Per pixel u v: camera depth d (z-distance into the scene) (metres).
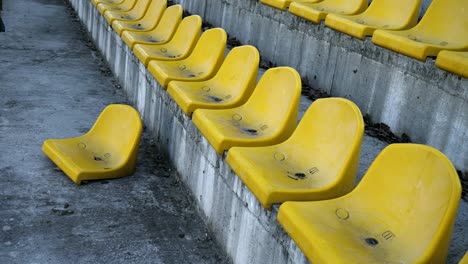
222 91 3.80
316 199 2.39
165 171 3.88
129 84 5.34
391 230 2.09
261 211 2.45
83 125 4.64
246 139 2.93
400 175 2.17
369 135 3.67
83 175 3.53
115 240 2.97
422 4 5.23
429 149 2.08
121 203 3.36
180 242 3.02
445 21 4.12
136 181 3.67
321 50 4.56
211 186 3.08
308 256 2.01
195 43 4.76
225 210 2.88
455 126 3.21
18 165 3.72
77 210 3.23
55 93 5.43
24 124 4.52
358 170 2.99
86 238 2.96
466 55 3.25
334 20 4.34
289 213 2.17
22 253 2.78
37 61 6.55
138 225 3.14
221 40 4.21
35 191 3.40
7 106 4.91
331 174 2.53
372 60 3.94
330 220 2.16
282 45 5.17
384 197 2.20
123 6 7.00
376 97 3.90
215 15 6.77
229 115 3.31
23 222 3.05
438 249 1.84
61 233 2.98
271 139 2.96
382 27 4.60
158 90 4.24
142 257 2.84
